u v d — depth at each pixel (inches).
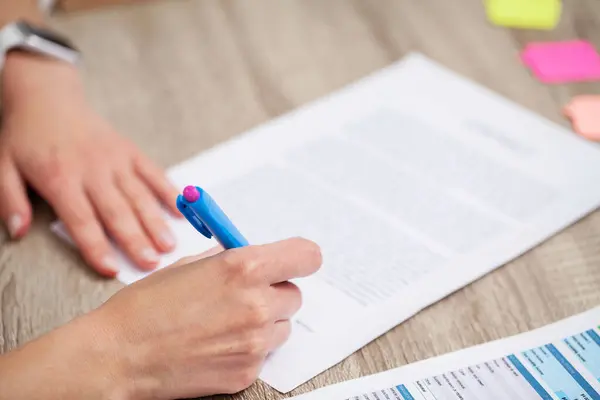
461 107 31.8
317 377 21.1
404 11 37.7
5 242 25.9
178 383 20.0
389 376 21.0
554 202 27.0
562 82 33.5
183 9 37.3
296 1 38.1
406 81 33.2
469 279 23.9
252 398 20.6
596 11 38.2
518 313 23.1
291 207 26.5
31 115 29.2
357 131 30.3
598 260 25.0
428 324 22.6
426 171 28.3
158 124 30.8
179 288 20.5
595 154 29.4
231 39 35.5
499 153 29.3
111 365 19.7
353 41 35.7
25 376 19.3
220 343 20.1
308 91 32.8
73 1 36.9
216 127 30.7
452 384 20.7
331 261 24.5
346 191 27.3
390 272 24.1
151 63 34.0
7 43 31.5
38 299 23.8
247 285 20.6
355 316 22.7
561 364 21.2
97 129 29.0
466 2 38.4
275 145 29.6
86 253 24.9
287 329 21.7
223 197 27.0
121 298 20.7
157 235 25.4
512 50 35.4
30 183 27.5
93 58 34.1
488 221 26.1
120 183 26.9
